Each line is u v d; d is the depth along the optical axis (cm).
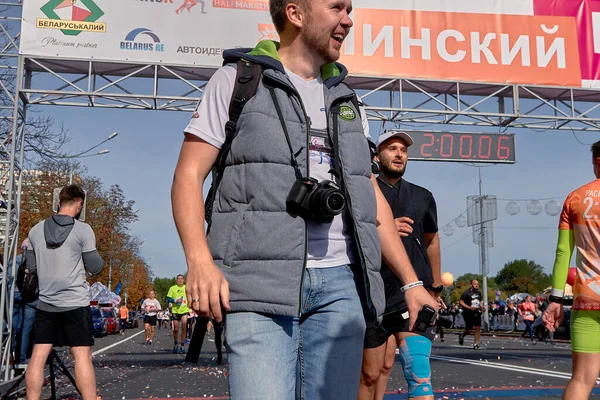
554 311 364
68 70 1048
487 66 1124
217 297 161
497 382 812
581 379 338
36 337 464
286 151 180
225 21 1044
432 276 424
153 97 1058
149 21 1029
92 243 478
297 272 173
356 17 1094
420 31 1109
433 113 1155
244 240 175
